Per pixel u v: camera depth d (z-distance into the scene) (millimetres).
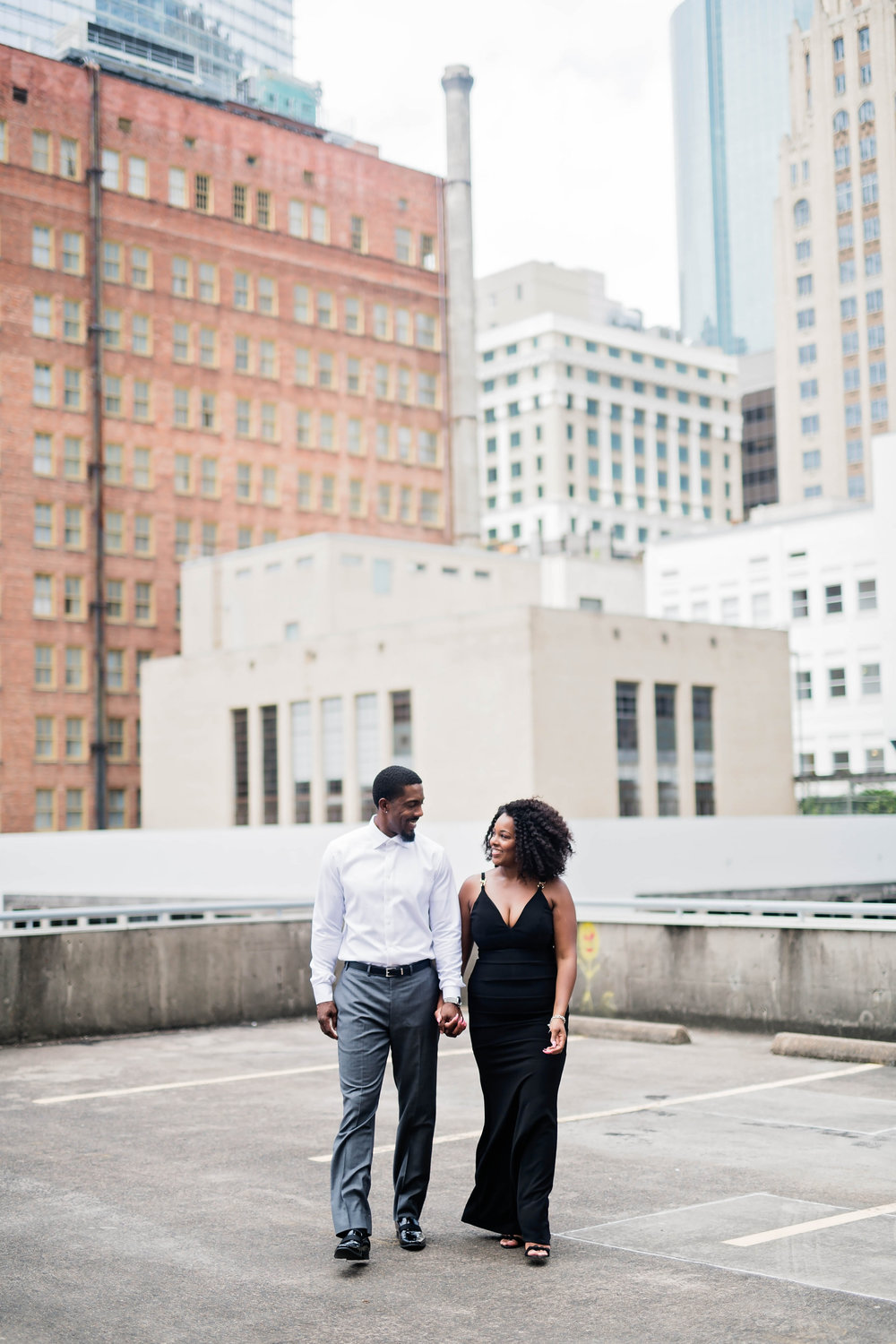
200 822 46719
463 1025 6566
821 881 37531
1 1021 13602
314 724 42906
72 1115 10016
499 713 37688
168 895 39000
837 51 122625
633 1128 9320
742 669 42031
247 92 86062
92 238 61938
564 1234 6777
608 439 143750
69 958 14117
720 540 77062
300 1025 15289
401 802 6562
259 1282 6082
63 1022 14008
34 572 59219
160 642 62750
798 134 125125
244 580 51000
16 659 58344
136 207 63594
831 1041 12414
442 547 50656
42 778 58531
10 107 60062
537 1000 6449
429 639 39625
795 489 124125
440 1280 6070
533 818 6527
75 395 61094
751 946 13930
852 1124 9422
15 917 13781
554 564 66750
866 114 120438
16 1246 6672
